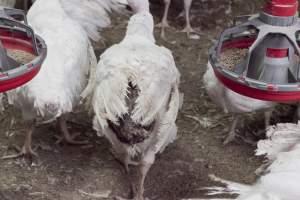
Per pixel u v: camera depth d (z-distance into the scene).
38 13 3.75
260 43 2.70
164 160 3.78
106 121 3.12
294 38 2.63
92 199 3.50
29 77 2.68
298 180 2.74
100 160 3.77
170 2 5.70
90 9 4.34
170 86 3.25
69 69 3.46
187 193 3.54
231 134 3.93
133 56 3.20
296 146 2.93
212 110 4.23
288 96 2.59
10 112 4.12
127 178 3.62
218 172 3.70
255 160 3.79
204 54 4.94
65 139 3.88
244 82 2.61
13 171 3.66
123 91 3.06
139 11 3.79
